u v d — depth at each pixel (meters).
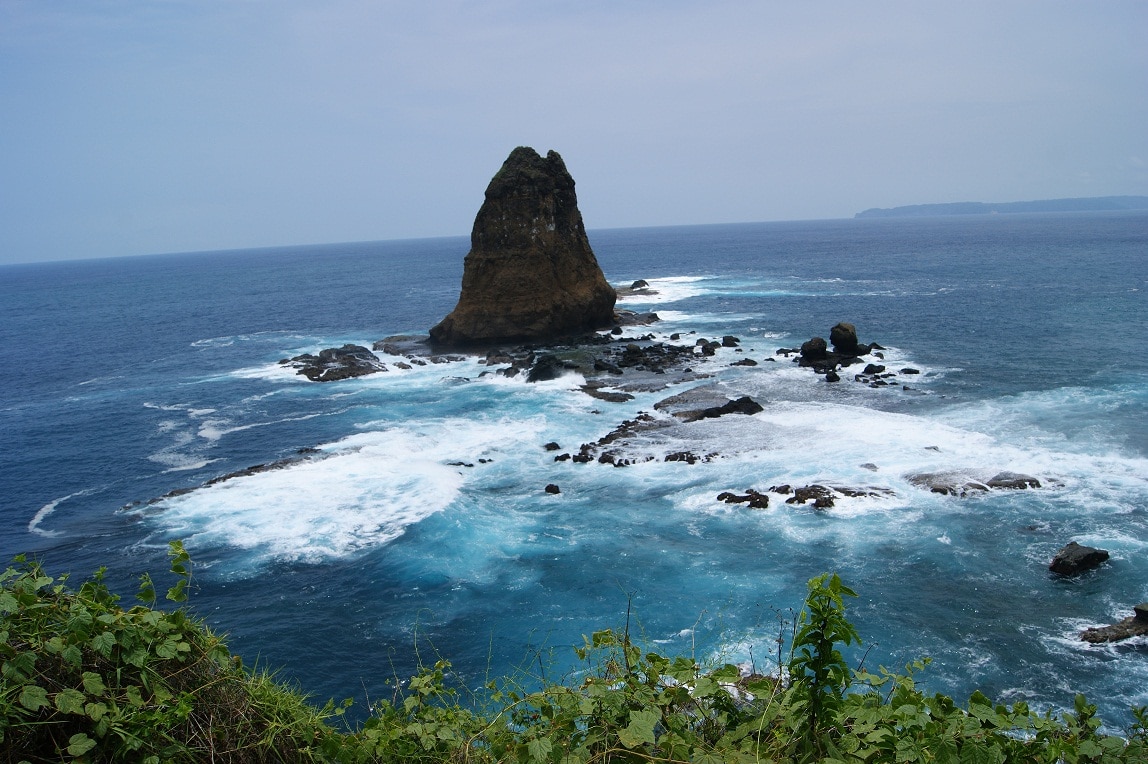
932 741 5.83
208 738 5.96
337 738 6.48
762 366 51.47
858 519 27.38
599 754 6.07
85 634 5.75
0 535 31.44
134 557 27.73
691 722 6.85
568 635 21.20
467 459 36.12
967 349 55.50
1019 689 18.47
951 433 35.53
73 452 42.44
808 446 34.78
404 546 26.97
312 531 28.62
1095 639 20.05
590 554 25.84
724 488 30.81
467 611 22.83
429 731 6.59
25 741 5.41
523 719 7.08
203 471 38.09
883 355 54.50
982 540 25.53
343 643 21.62
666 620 21.58
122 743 5.52
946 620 21.31
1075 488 28.94
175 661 6.31
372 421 43.94
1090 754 5.91
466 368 56.09
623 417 41.78
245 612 23.44
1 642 5.51
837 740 6.32
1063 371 46.72
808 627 6.40
